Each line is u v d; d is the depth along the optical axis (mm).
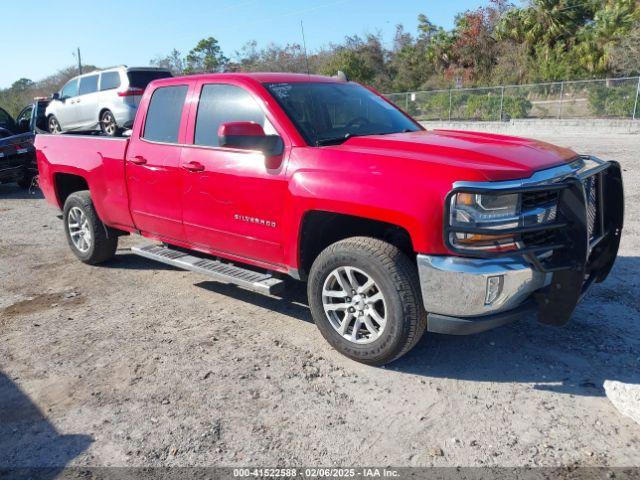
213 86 4797
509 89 27047
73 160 6145
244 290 5613
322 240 4336
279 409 3480
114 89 14891
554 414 3348
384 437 3182
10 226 9055
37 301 5492
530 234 3561
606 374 3768
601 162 4039
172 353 4258
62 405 3602
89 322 4910
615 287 5230
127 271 6340
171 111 5117
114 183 5652
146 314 5055
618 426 3215
